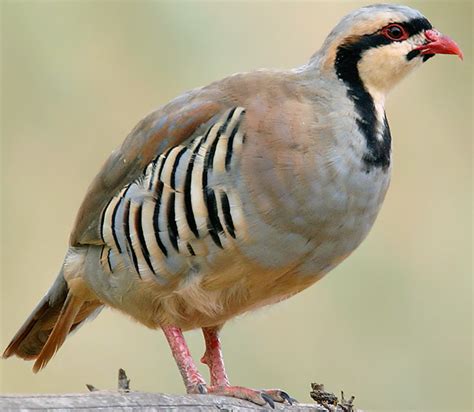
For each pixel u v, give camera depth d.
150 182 9.12
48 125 14.77
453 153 15.34
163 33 14.95
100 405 7.47
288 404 8.95
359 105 9.22
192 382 9.30
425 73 15.47
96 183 9.68
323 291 14.06
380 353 13.96
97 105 14.84
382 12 9.47
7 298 14.57
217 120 9.07
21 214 14.66
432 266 14.68
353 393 13.81
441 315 14.27
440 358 14.05
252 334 13.81
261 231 8.95
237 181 8.89
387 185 9.38
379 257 14.52
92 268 9.74
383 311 14.13
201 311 9.41
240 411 8.51
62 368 14.22
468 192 15.23
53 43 14.77
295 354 13.85
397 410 13.83
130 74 14.91
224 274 9.14
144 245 9.18
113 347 14.23
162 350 14.23
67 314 10.27
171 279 9.22
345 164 8.99
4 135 14.68
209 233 8.95
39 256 14.72
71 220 14.76
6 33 14.72
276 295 9.64
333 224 9.08
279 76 9.32
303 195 8.91
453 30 15.46
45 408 7.21
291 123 8.98
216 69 15.09
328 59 9.30
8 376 14.21
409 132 15.41
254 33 15.41
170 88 14.93
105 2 14.92
